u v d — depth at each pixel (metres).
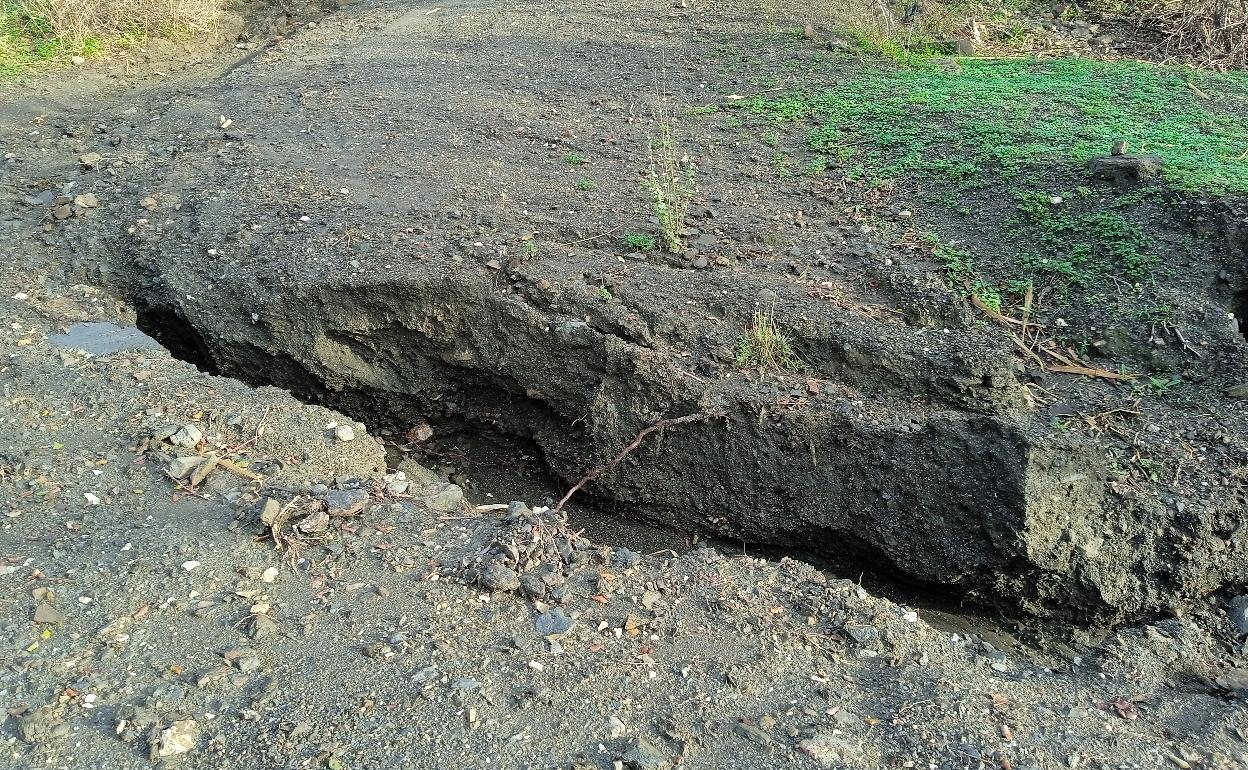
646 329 4.45
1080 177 5.05
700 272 4.80
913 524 3.94
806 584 3.43
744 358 4.36
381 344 4.82
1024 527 3.70
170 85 7.44
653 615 3.23
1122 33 7.37
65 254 5.20
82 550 3.34
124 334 4.64
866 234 5.04
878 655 3.16
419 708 2.82
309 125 6.31
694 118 6.30
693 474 4.28
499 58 7.33
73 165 6.08
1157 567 3.67
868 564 4.12
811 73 6.81
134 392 4.18
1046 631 3.79
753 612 3.27
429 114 6.39
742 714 2.88
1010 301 4.59
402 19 8.38
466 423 4.93
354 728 2.75
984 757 2.76
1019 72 6.63
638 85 6.80
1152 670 3.29
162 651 2.97
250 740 2.71
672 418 4.27
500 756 2.70
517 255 4.84
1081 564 3.70
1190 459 3.85
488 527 3.58
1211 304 4.39
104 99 7.19
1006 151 5.39
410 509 3.67
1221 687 3.20
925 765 2.75
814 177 5.57
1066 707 3.04
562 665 2.99
